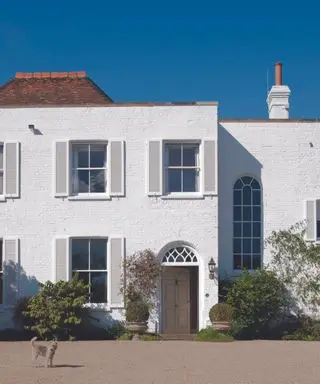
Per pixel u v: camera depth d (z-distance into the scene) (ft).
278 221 90.53
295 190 90.79
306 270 89.30
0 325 85.56
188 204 86.58
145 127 87.40
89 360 62.03
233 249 90.33
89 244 87.20
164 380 50.31
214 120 87.15
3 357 64.49
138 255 85.66
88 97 98.43
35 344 59.98
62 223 86.84
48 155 87.61
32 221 86.94
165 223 86.48
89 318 84.79
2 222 87.10
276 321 87.30
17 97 98.37
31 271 86.48
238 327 83.20
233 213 90.74
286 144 91.30
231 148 91.25
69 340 81.46
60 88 100.07
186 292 87.25
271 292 84.74
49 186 87.30
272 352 67.97
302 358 63.10
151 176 86.69
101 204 86.89
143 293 84.69
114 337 83.41
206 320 84.89
